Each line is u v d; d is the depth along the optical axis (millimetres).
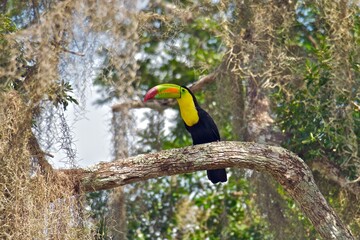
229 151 11000
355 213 13672
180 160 10984
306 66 13484
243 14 14414
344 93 13117
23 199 10172
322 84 13258
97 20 10695
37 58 10391
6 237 10016
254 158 11008
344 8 13617
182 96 13000
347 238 10891
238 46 14539
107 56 11969
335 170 13617
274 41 14312
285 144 13953
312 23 15594
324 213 10969
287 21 14312
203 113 13141
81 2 10547
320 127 13219
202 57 16922
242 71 13891
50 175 10539
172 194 16203
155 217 15898
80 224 10602
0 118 10211
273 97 14383
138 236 15594
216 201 16531
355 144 12805
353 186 13477
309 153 13461
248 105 14703
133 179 10984
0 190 10109
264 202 14312
